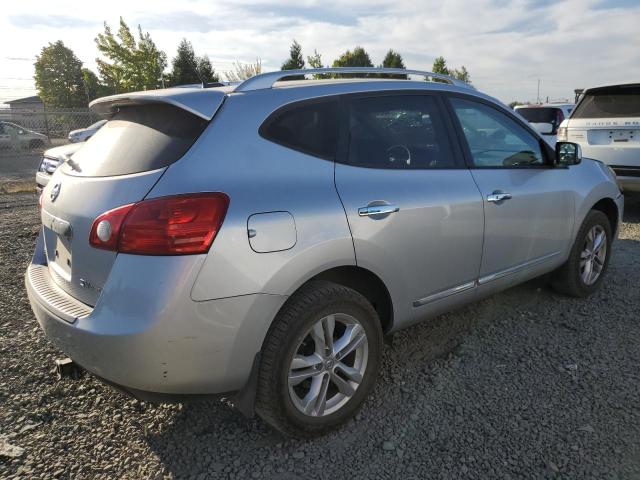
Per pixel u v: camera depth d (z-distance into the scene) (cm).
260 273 232
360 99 293
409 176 297
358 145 284
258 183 241
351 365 282
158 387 225
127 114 285
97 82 4706
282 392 246
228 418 288
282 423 252
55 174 300
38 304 264
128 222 222
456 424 276
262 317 236
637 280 483
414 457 253
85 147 291
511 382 314
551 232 390
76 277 249
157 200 221
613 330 379
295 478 242
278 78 275
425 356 349
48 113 1881
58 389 313
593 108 727
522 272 375
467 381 317
